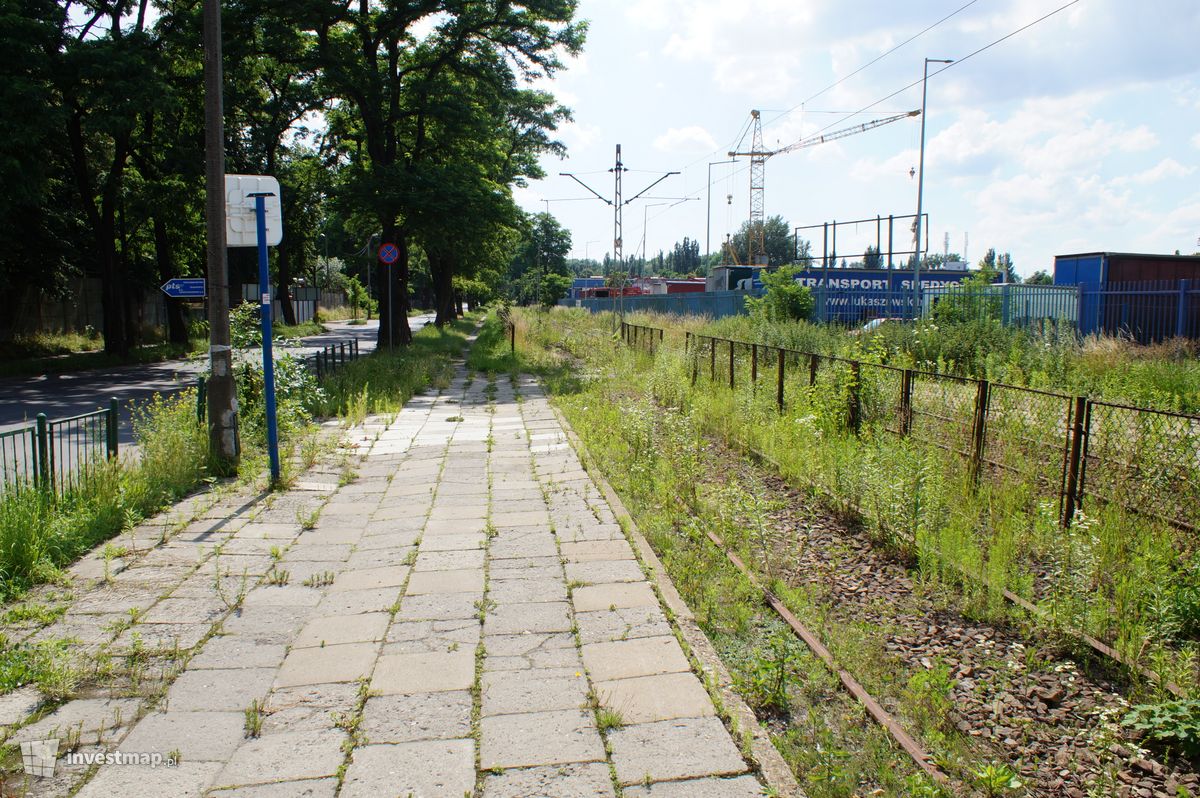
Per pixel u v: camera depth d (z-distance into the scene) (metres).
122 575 5.66
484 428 12.51
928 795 3.23
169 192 26.78
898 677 4.37
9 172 19.48
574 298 94.62
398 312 29.09
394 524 7.13
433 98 26.09
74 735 3.58
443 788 3.23
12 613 4.84
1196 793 3.36
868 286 43.28
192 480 8.21
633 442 9.95
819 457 8.41
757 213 80.81
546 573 5.76
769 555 6.18
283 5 23.00
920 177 30.94
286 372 11.62
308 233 51.69
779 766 3.37
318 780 3.29
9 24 19.11
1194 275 27.56
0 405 15.75
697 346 17.44
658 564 5.91
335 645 4.59
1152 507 6.27
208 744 3.55
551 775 3.31
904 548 6.15
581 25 26.70
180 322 33.94
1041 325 21.17
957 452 8.11
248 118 28.20
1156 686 4.04
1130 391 12.43
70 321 35.12
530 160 39.56
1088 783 3.45
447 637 4.68
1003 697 4.16
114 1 24.62
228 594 5.34
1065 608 4.77
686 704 3.88
